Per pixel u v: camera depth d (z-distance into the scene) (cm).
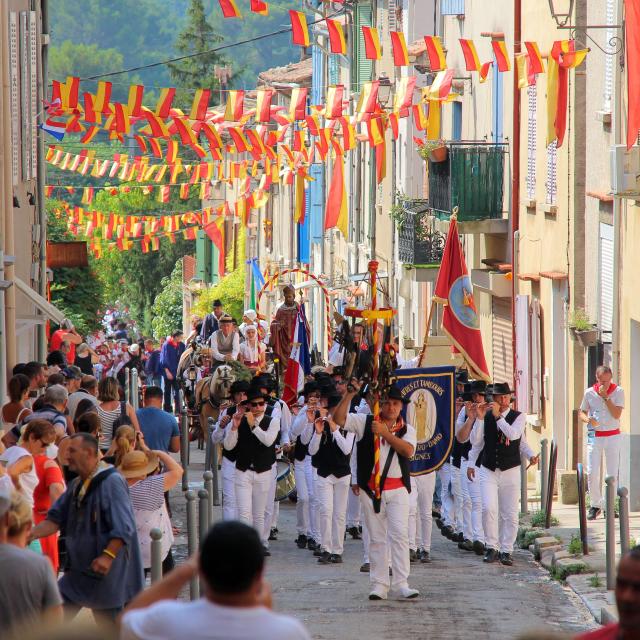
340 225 5844
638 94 4169
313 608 2980
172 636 1296
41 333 6200
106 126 4788
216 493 4850
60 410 3144
